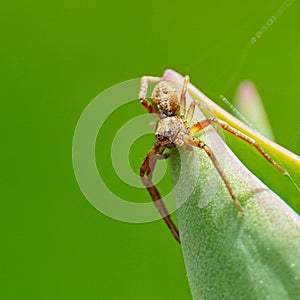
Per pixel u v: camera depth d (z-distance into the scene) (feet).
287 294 0.29
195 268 0.30
